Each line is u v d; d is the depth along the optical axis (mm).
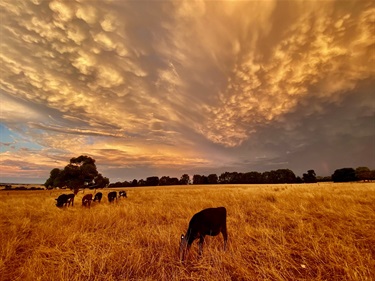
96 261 4391
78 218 8117
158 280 3824
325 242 5043
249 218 8055
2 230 6973
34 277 3828
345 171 79625
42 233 6391
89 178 39000
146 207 11273
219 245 5285
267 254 4480
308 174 96312
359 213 6926
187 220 7789
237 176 109125
